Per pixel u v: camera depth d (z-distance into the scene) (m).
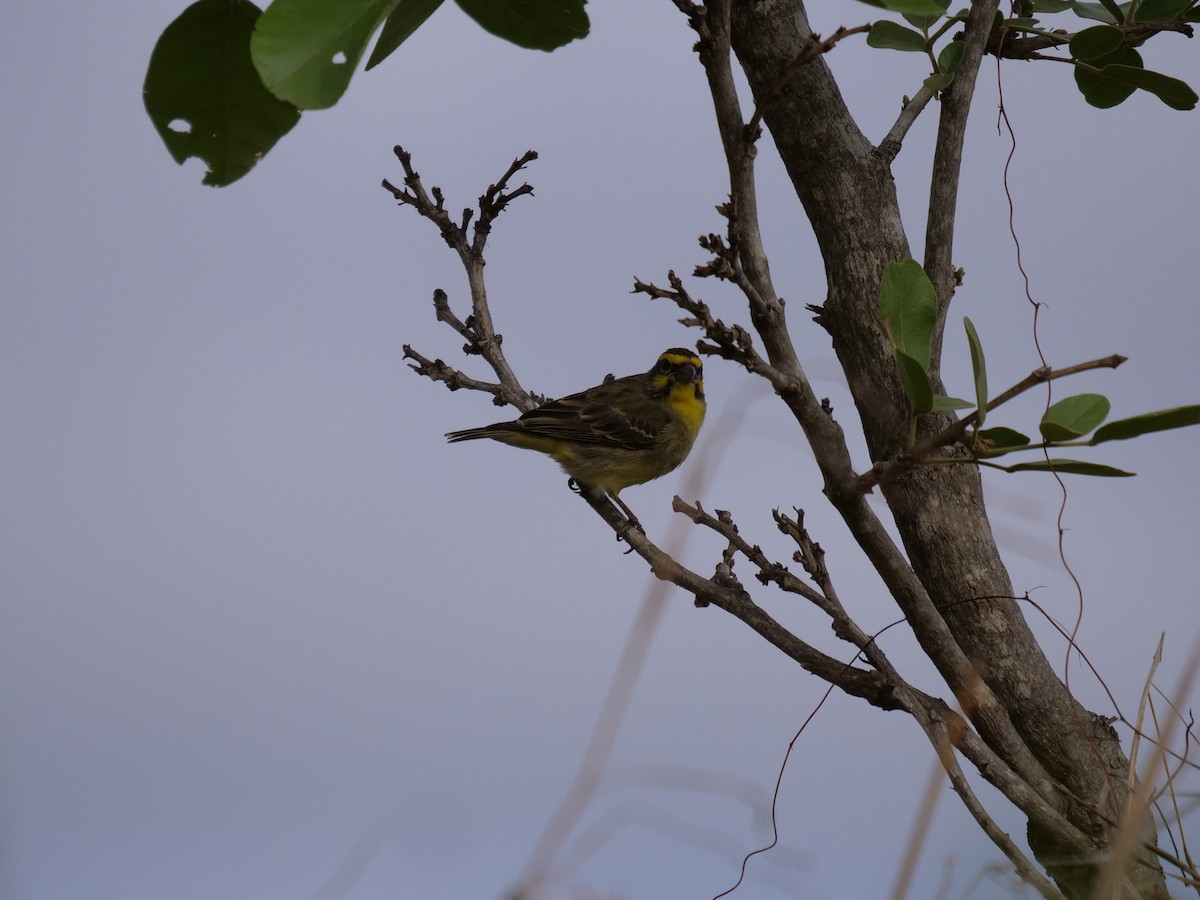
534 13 4.81
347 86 4.39
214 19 5.53
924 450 5.63
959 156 7.16
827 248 7.58
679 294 5.82
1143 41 8.09
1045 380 5.33
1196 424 5.11
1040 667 6.83
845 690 6.46
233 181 5.95
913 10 4.44
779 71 7.53
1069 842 5.98
